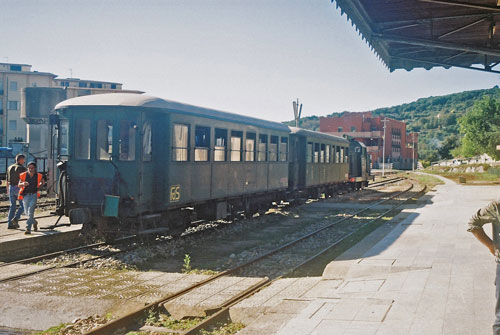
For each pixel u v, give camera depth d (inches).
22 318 279.7
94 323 271.1
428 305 246.4
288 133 831.7
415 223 593.3
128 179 454.6
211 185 569.0
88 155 464.8
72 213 446.3
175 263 431.2
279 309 272.8
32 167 471.8
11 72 2696.9
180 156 500.4
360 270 346.3
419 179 2320.4
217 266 415.8
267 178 740.7
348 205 934.4
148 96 475.5
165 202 476.7
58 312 289.7
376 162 4052.7
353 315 239.1
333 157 1095.6
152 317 277.7
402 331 210.4
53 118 485.1
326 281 338.3
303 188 910.4
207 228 603.8
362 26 423.8
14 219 511.8
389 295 272.2
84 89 3075.8
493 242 169.0
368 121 4143.7
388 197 1141.1
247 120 662.5
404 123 4687.5
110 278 366.6
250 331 238.7
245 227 637.9
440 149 5172.2
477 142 2647.6
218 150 583.8
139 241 503.2
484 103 2657.5
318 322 231.3
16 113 2719.0
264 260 438.0
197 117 529.3
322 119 4202.8
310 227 645.3
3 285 339.9
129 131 457.7
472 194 1155.9
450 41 467.5
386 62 544.7
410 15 416.8
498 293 165.9
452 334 203.3
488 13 405.7
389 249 416.2
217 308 285.4
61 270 387.2
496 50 409.4
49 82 2787.9
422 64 567.2
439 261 353.7
